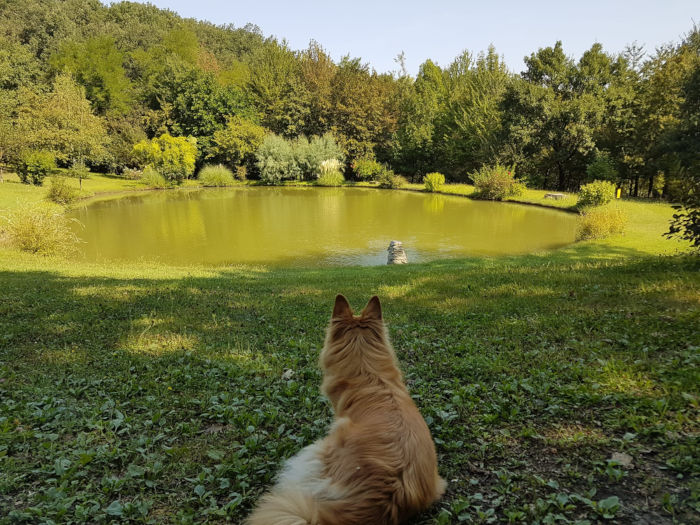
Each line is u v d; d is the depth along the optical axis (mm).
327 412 4215
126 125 59875
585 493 2811
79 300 9586
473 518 2697
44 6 89500
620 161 40750
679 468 2988
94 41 67625
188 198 44406
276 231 27344
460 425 3832
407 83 72562
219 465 3275
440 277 12836
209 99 62750
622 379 4453
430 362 5523
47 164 39812
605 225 22938
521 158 45562
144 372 5453
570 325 6668
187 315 8398
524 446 3480
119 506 2799
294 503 2223
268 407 4316
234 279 13906
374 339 3320
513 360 5352
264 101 68812
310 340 6793
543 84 48469
